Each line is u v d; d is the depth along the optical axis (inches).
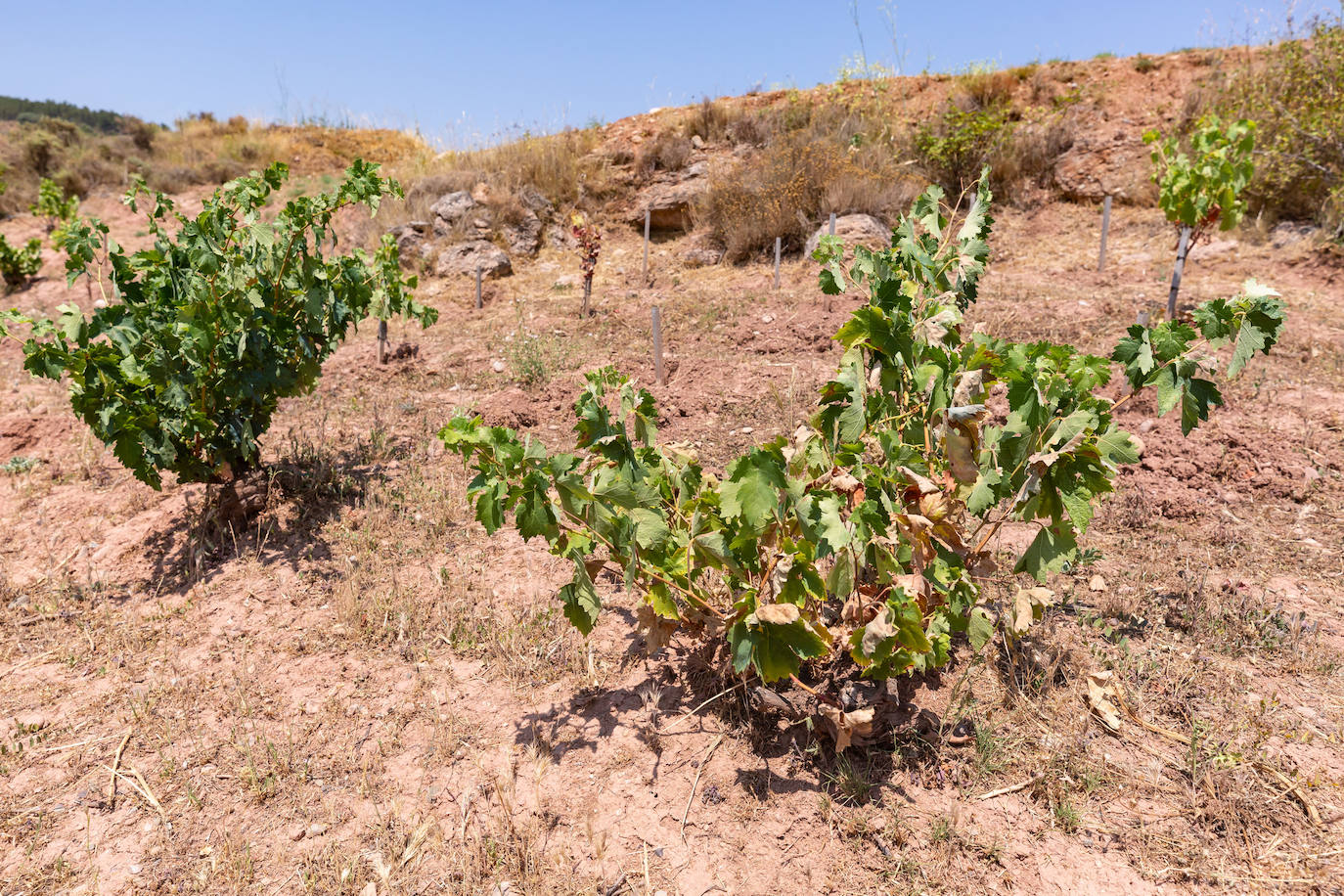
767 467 89.0
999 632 128.2
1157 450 189.6
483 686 128.6
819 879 92.2
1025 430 103.2
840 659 118.6
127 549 173.5
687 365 271.3
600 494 100.0
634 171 565.6
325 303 183.9
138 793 109.3
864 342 113.3
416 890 92.7
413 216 527.2
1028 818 98.1
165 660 138.5
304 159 800.3
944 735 110.1
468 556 166.9
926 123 508.4
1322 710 110.9
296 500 185.8
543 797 105.4
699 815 101.7
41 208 658.8
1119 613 134.6
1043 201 456.4
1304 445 187.8
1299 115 375.2
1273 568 145.7
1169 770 103.0
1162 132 450.9
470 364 301.6
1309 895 85.7
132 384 154.9
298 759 114.2
